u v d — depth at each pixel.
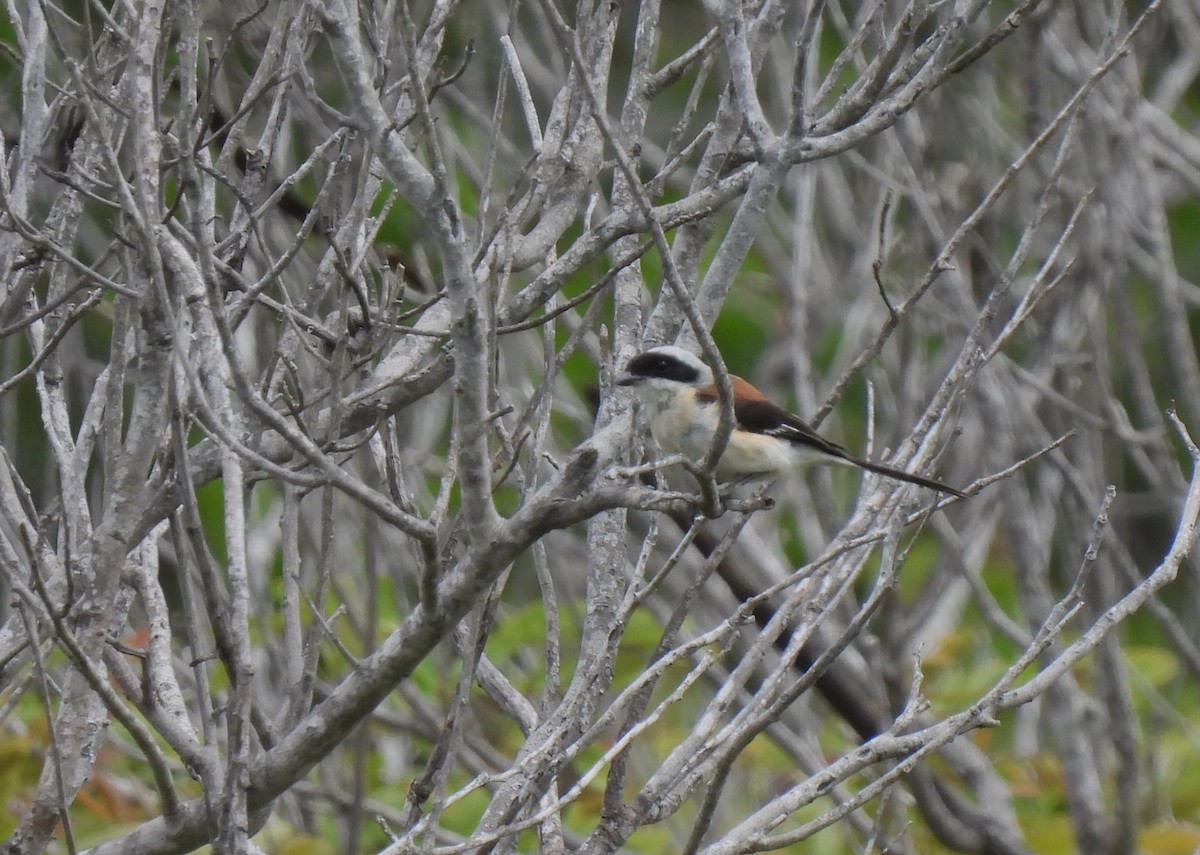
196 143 7.07
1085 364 14.22
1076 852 11.27
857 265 14.95
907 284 12.73
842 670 11.75
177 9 6.91
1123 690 11.26
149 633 7.42
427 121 5.98
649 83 9.30
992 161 13.73
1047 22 13.02
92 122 6.54
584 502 6.33
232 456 6.92
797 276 13.31
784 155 7.93
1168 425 18.31
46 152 8.42
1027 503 12.03
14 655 6.84
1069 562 11.88
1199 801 12.40
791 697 6.79
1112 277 13.08
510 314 8.59
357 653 11.80
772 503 6.57
